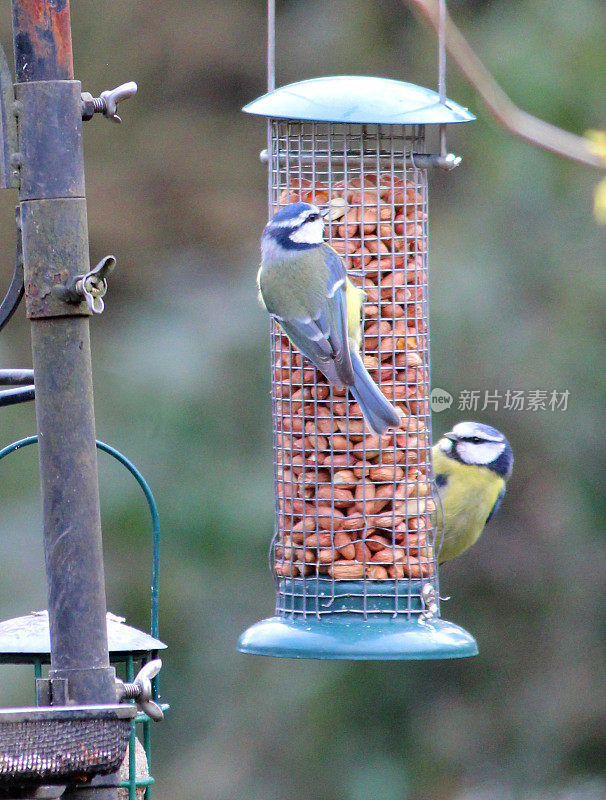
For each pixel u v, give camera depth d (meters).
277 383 7.96
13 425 14.43
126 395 14.41
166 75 16.36
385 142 8.11
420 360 7.81
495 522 15.23
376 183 7.79
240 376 14.57
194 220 16.00
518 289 14.62
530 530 15.12
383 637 7.03
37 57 5.71
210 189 16.12
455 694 15.20
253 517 14.05
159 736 14.70
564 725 14.98
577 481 14.57
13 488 14.35
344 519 7.55
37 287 5.67
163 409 14.30
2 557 14.08
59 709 5.07
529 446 14.55
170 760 14.61
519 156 14.84
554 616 15.20
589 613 15.14
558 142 5.97
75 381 5.67
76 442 5.66
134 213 15.91
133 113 16.23
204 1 16.45
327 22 16.33
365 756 14.83
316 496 7.61
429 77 15.68
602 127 14.02
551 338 14.34
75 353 5.68
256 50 16.44
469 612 15.33
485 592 15.33
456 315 14.30
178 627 14.25
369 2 16.27
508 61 14.33
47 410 5.67
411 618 7.36
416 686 15.16
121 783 6.76
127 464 6.77
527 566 15.18
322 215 7.63
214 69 16.44
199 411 14.35
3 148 5.70
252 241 15.95
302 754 14.76
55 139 5.68
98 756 5.07
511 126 5.94
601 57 14.30
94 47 16.11
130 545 14.09
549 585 15.15
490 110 5.96
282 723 14.84
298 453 7.75
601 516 14.74
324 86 7.28
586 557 15.06
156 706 5.74
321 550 7.49
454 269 14.55
